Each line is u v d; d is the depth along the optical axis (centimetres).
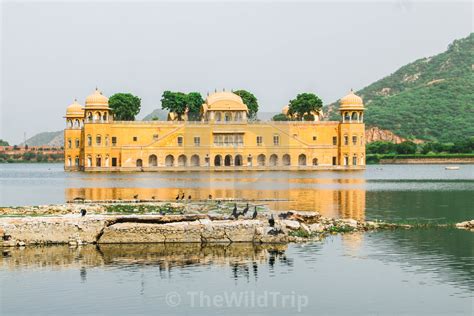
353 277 4550
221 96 18162
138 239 5488
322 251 5256
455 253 5178
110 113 19475
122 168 17625
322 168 18238
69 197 9469
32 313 3903
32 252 5212
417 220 6862
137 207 6944
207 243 5500
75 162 18975
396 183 13138
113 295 4206
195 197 9050
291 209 7700
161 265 4850
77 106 18975
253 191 10369
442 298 4125
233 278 4550
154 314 3866
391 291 4253
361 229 6206
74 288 4328
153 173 16525
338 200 8956
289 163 18338
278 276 4581
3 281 4475
